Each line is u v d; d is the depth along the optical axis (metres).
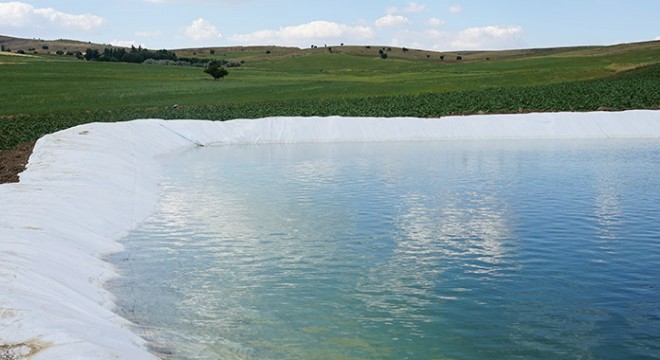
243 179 25.94
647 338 10.50
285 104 56.06
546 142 37.44
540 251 15.33
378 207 20.36
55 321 9.74
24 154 29.16
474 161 30.25
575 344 10.32
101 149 28.25
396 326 11.13
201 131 39.31
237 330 11.12
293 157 32.75
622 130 39.94
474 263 14.54
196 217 19.20
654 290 12.61
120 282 13.55
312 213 19.61
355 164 29.86
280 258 15.12
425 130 40.75
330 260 14.93
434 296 12.53
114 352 9.11
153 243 16.48
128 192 21.48
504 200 21.09
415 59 180.12
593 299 12.22
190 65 149.25
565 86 60.69
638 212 18.95
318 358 10.05
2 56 141.38
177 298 12.62
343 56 162.12
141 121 37.12
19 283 11.04
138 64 136.88
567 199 21.02
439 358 9.95
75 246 14.96
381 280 13.51
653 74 71.06
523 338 10.57
